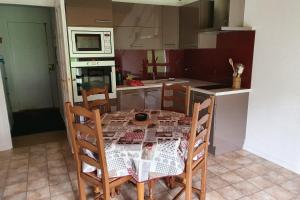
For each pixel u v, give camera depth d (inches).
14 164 114.9
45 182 99.3
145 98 141.7
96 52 121.9
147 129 76.5
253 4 114.9
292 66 100.8
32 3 129.0
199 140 74.4
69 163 115.5
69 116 67.1
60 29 116.2
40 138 149.4
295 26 98.0
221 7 127.3
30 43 210.8
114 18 135.1
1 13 196.9
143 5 141.3
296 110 101.5
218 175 103.1
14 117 198.2
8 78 208.7
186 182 71.4
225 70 138.9
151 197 83.0
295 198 87.9
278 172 105.7
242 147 130.6
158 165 66.1
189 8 143.7
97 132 59.8
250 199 87.4
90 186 96.1
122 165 66.7
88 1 115.6
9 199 88.4
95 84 126.0
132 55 156.8
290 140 105.7
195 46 142.0
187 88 100.7
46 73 220.8
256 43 115.8
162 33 151.1
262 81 115.0
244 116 125.2
